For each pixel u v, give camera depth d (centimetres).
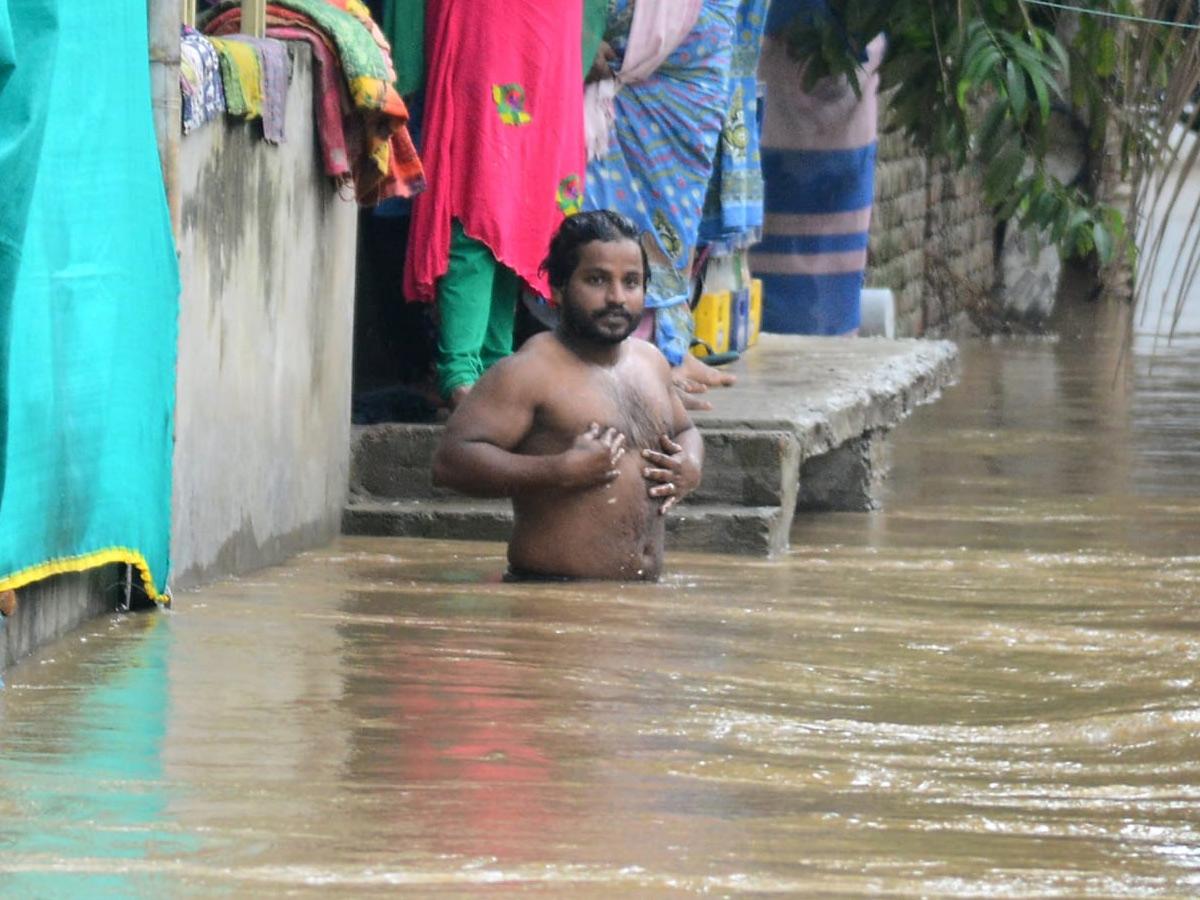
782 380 2741
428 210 2256
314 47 2020
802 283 3847
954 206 5516
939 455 3067
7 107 1205
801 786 1064
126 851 909
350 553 2066
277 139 1889
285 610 1634
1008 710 1280
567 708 1246
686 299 2678
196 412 1742
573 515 1862
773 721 1223
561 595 1756
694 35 2642
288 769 1073
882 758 1139
